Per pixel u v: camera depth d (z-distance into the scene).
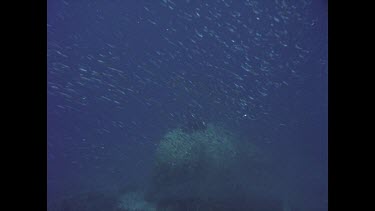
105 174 12.34
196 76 13.32
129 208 9.85
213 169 10.35
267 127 12.95
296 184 11.21
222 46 13.16
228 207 9.47
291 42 13.37
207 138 10.93
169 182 10.15
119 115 13.52
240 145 11.54
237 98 12.38
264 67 12.72
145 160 12.48
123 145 13.16
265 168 11.41
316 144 13.56
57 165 13.72
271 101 13.12
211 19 13.59
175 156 10.16
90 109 13.59
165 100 12.98
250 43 13.14
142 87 13.60
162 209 9.55
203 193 9.80
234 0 13.60
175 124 11.73
